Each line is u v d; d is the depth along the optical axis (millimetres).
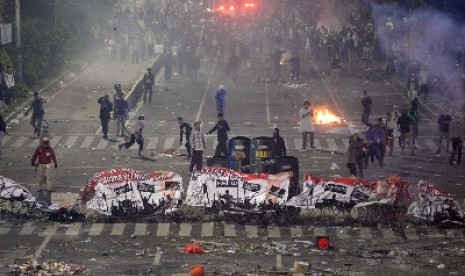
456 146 95688
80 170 92688
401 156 100375
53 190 84875
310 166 94438
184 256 65250
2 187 75938
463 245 68812
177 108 128375
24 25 149500
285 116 123062
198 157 90625
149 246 68375
